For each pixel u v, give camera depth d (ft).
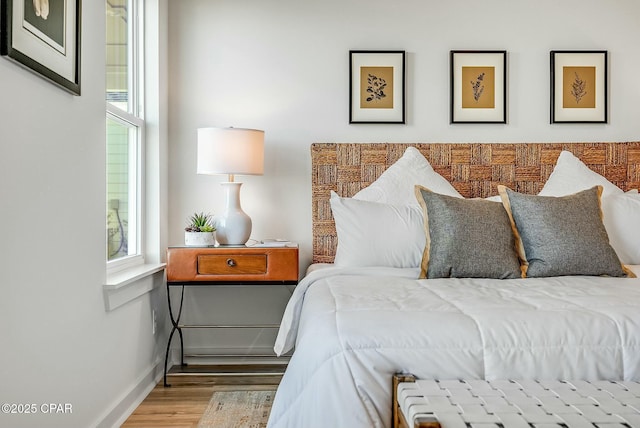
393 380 5.28
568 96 11.53
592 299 6.37
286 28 11.57
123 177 9.69
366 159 11.35
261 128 11.56
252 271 10.09
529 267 8.75
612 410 4.39
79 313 6.79
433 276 8.63
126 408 8.50
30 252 5.55
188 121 11.53
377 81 11.57
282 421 5.48
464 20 11.58
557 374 5.42
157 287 10.46
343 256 9.80
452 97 11.53
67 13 6.37
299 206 11.60
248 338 11.55
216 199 11.57
